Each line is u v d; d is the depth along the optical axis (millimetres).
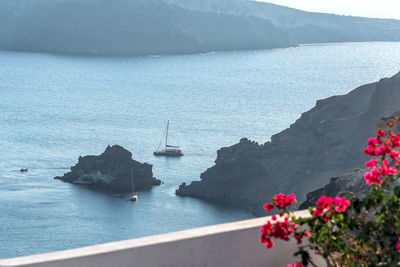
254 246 2684
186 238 2473
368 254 2486
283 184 84312
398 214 2488
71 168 102500
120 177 97812
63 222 79125
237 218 83125
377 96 74438
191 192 94250
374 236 2504
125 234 76188
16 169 107688
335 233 2543
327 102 94188
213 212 85438
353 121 80250
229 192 90625
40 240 72312
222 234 2572
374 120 75750
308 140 87312
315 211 2549
